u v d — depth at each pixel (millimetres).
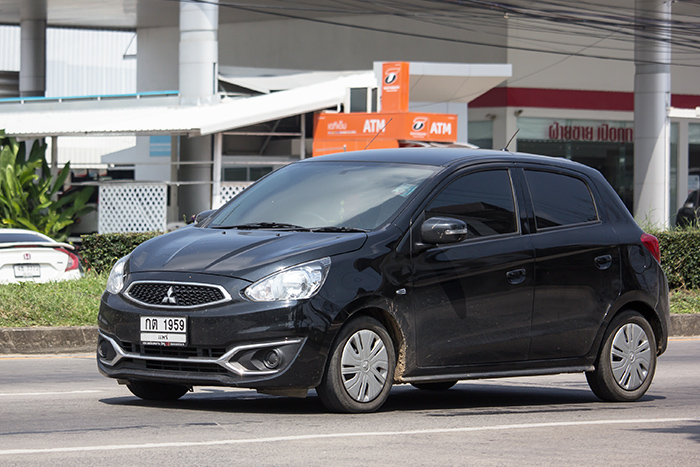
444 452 9836
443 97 53875
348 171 13273
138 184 44406
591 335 13664
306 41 69688
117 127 44250
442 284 12266
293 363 11148
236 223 13031
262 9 66375
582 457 9828
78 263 25625
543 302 13172
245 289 11219
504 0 61469
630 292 14039
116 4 64625
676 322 26141
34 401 13172
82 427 11016
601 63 68812
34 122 47250
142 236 29719
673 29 55781
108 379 16047
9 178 41656
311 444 10031
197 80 48562
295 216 12719
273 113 44688
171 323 11375
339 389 11547
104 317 12000
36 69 70688
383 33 67438
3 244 24375
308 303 11227
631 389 14125
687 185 73688
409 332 12023
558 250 13367
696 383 16734
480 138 68125
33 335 20453
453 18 65562
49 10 67500
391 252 11938
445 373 12414
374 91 46656
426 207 12414
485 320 12648
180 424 11203
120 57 78062
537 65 66875
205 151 47125
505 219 13086
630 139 70438
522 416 12438
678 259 29969
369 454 9625
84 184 44906
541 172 13758
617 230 14203
